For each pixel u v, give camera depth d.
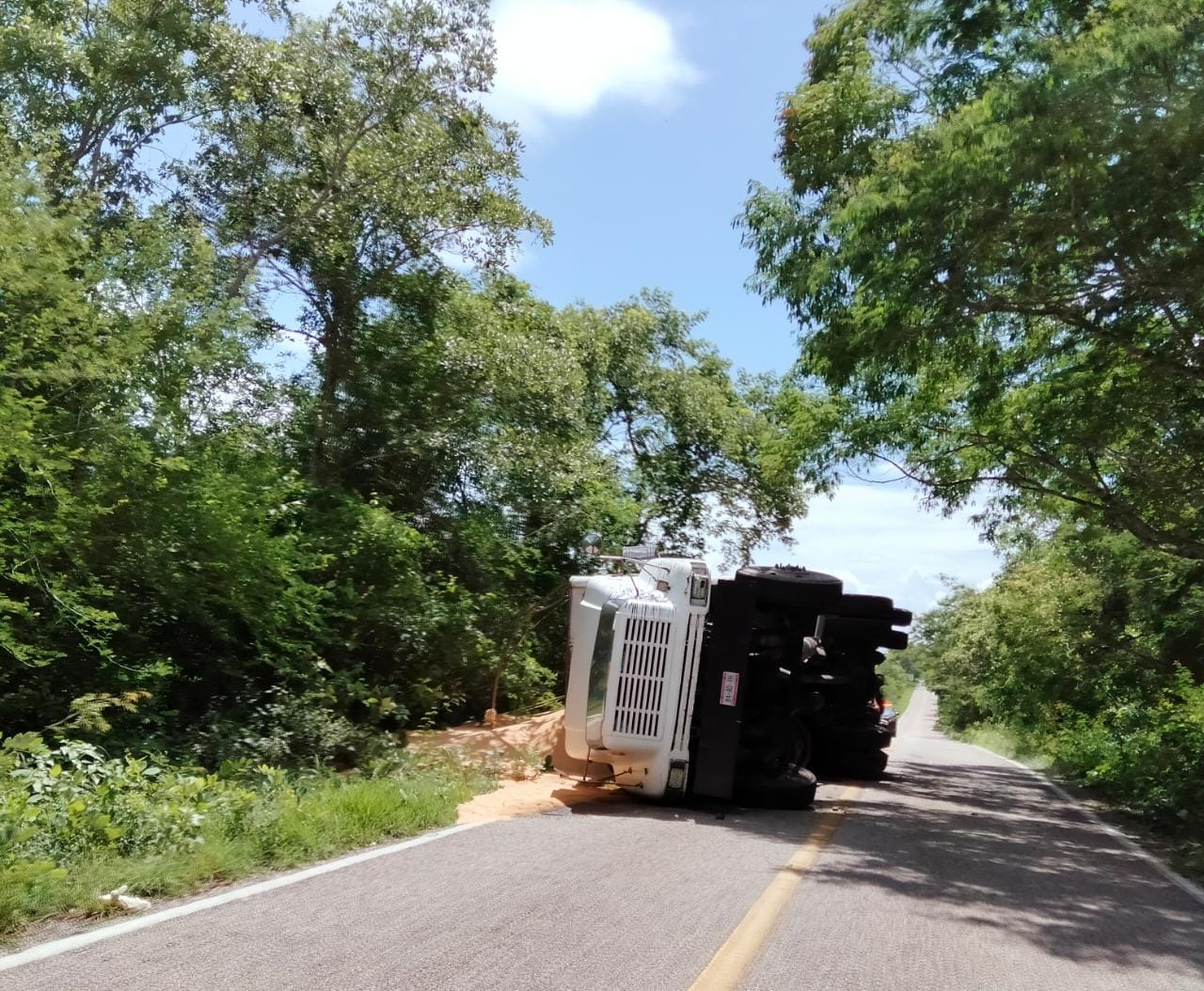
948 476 18.45
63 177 14.48
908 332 12.16
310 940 5.05
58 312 10.48
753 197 13.99
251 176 17.23
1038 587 30.56
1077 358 15.16
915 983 5.02
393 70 17.12
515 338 18.77
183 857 6.53
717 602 11.74
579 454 19.59
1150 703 23.81
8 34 14.05
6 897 5.12
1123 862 9.79
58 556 10.88
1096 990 5.20
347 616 14.20
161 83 15.55
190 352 12.26
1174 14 9.79
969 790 16.92
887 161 11.57
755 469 28.05
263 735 12.18
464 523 17.95
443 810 9.16
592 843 8.41
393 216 18.08
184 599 12.12
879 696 17.77
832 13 13.62
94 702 9.84
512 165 18.31
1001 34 12.41
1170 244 10.74
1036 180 10.32
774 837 9.57
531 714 18.39
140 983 4.27
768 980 4.89
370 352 18.31
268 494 12.94
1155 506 15.46
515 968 4.77
